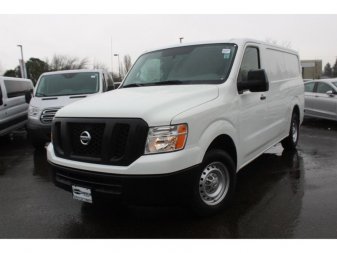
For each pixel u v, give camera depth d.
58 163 4.13
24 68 42.41
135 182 3.55
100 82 9.79
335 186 5.33
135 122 3.60
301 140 9.30
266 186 5.42
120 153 3.69
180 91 4.35
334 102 11.67
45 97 9.17
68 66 58.53
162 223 4.17
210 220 4.18
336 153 7.61
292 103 7.27
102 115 3.80
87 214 4.58
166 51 5.57
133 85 5.28
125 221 4.29
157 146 3.58
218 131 4.15
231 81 4.62
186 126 3.71
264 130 5.69
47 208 4.90
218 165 4.27
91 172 3.79
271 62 6.13
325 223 4.02
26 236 4.02
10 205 5.12
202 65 4.96
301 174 6.03
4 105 10.01
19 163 7.92
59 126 4.24
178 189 3.61
